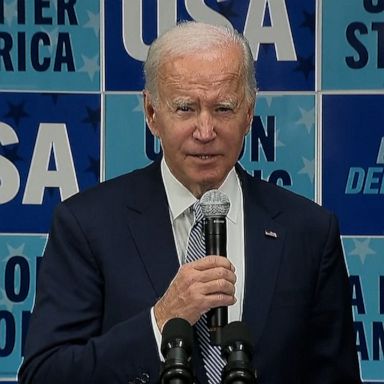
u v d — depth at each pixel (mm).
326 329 5770
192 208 5656
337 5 7855
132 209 5688
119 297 5477
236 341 4523
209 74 5242
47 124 7883
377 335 7840
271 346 5465
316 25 7855
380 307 7836
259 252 5617
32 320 5625
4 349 7848
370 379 7828
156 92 5406
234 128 5332
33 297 7875
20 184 7879
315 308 5746
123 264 5539
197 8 7875
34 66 7879
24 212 7867
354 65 7855
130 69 7891
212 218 4945
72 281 5570
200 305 4848
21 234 7867
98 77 7887
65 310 5523
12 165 7863
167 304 5078
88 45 7895
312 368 5773
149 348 5172
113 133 7891
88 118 7895
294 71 7855
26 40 7879
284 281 5594
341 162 7852
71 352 5348
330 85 7855
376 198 7836
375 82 7852
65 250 5625
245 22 7863
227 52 5309
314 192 7859
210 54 5277
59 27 7891
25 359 5512
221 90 5242
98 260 5578
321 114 7855
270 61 7855
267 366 5441
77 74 7891
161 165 5820
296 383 5574
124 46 7887
